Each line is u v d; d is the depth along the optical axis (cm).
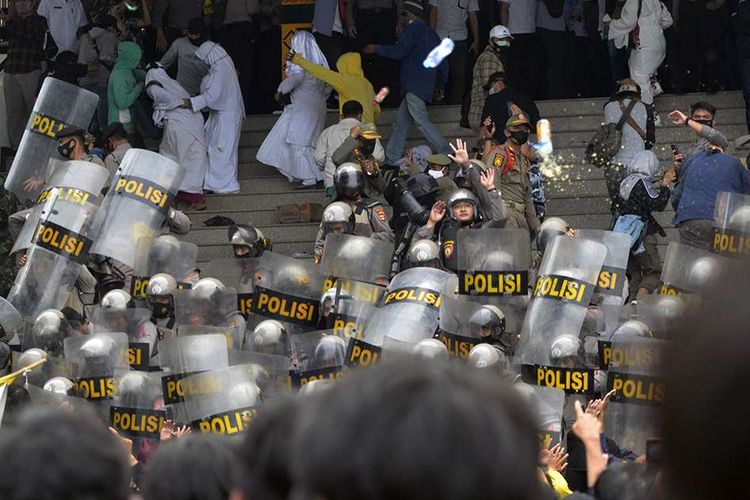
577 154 2823
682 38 2891
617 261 1588
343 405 242
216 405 1420
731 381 222
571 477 1436
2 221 2241
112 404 1528
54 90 2120
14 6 2984
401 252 1925
